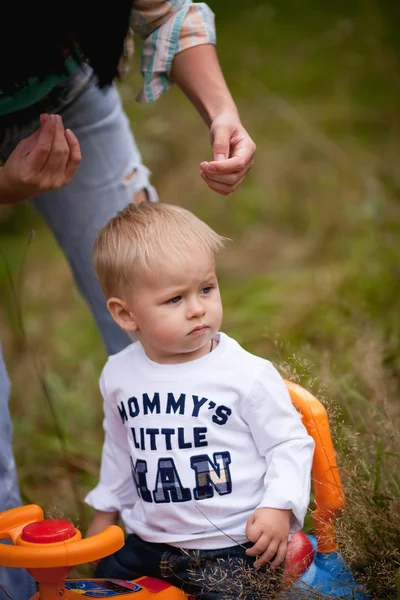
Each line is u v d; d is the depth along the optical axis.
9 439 2.35
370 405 2.73
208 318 2.22
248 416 2.21
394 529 2.31
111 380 2.37
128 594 2.08
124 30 2.08
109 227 2.33
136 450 2.28
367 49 7.14
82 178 2.74
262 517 2.12
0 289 5.55
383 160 5.82
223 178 2.24
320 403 2.35
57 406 3.97
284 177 6.45
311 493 2.74
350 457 2.55
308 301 4.47
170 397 2.23
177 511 2.20
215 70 2.46
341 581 2.24
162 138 6.58
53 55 1.96
